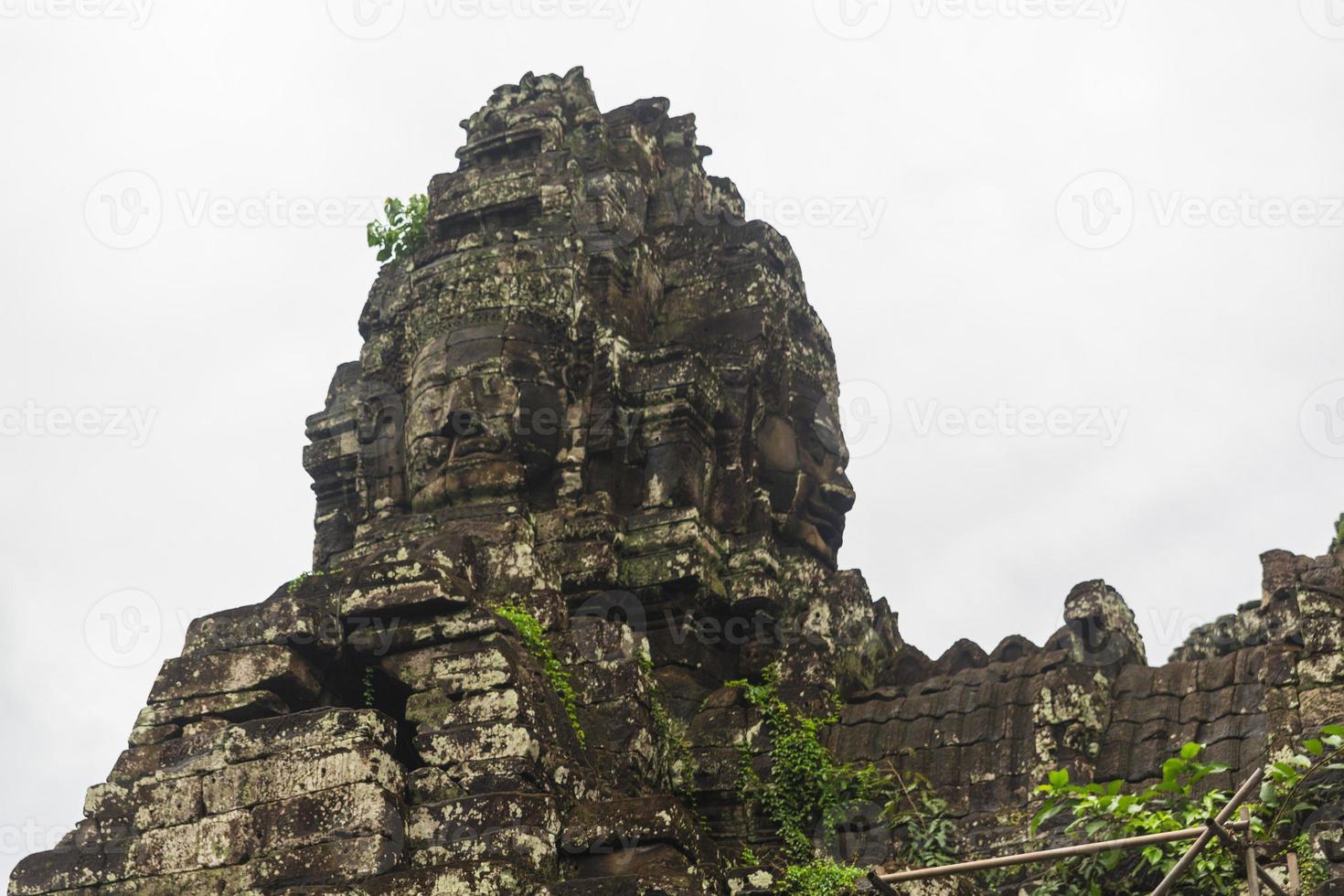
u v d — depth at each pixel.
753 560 26.73
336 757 21.73
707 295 29.22
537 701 22.78
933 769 24.62
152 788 22.39
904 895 22.38
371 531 26.94
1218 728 23.80
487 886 20.66
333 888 20.83
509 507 26.39
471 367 27.12
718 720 24.86
